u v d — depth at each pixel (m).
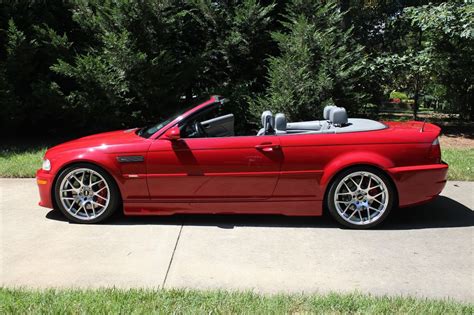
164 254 4.47
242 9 10.40
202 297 3.45
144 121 10.27
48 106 9.71
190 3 10.66
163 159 5.15
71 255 4.44
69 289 3.65
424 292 3.71
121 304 3.32
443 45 12.00
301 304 3.35
